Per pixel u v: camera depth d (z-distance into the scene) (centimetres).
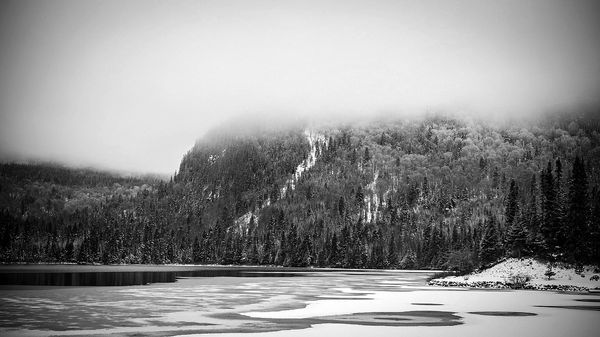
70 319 4691
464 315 5153
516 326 4438
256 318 4878
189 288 8388
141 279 10869
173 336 3872
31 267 19538
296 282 10519
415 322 4678
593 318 4934
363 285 9650
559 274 8688
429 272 17825
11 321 4559
